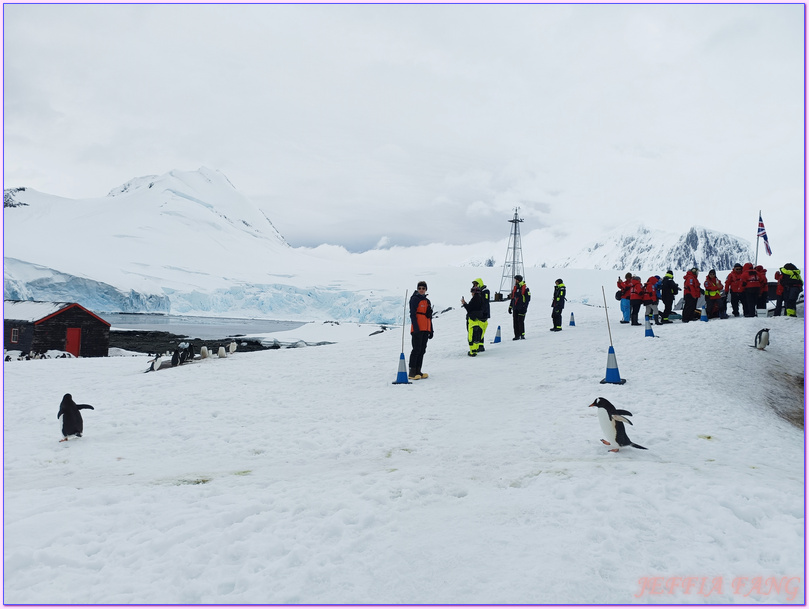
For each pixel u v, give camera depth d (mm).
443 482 5520
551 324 23234
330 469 6344
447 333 23500
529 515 4461
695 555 3664
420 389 11289
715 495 4688
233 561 3852
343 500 4957
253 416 9562
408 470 5957
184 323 93188
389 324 119812
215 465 6793
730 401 9430
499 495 5027
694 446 6898
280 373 14789
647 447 6824
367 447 7293
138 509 4867
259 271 171125
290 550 3963
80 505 5043
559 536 4008
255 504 4855
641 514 4340
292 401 10812
